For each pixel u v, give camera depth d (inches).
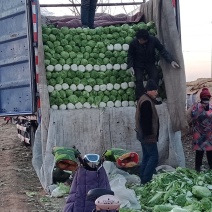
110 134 286.7
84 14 310.8
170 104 289.1
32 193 253.0
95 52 291.7
